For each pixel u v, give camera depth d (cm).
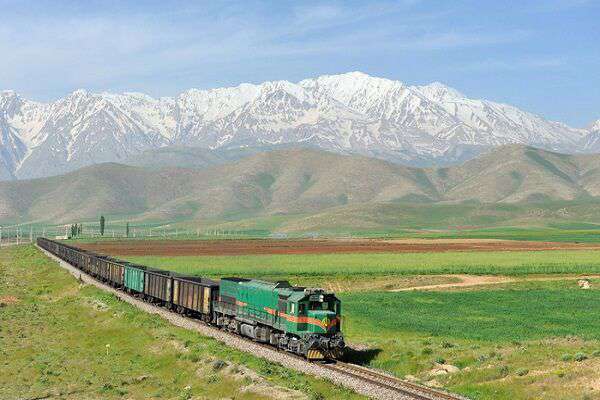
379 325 7750
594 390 4206
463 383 4772
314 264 16675
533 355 5150
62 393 5106
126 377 5553
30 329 7925
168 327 7119
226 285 6850
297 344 5428
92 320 8188
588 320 8225
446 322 8038
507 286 12438
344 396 4250
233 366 5097
